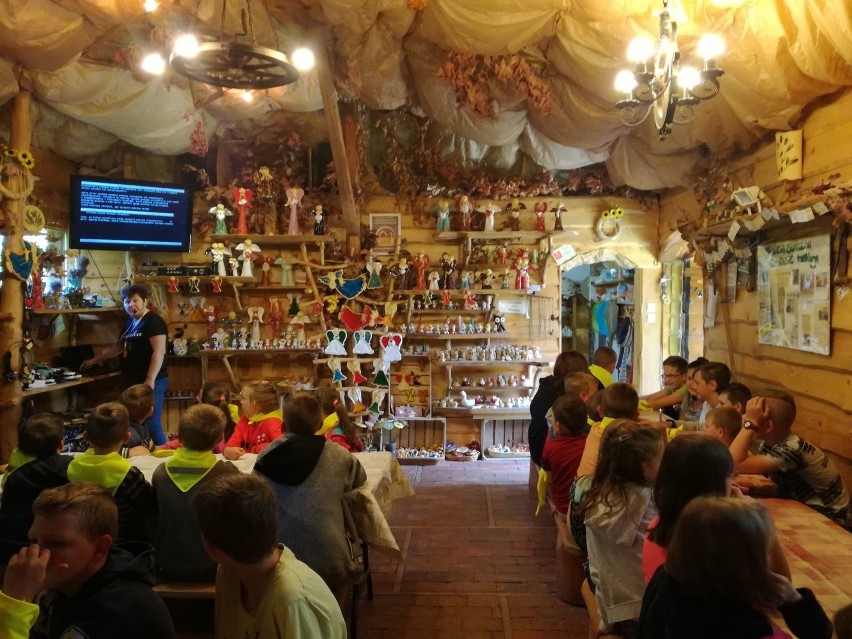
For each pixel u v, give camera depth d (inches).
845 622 40.8
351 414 220.2
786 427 102.4
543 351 235.9
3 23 125.4
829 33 100.8
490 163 226.8
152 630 53.5
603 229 232.4
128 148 211.6
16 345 159.2
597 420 119.5
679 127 158.6
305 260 220.1
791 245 136.5
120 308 208.8
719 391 131.9
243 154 222.1
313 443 89.8
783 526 88.4
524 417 226.8
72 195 187.8
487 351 230.2
